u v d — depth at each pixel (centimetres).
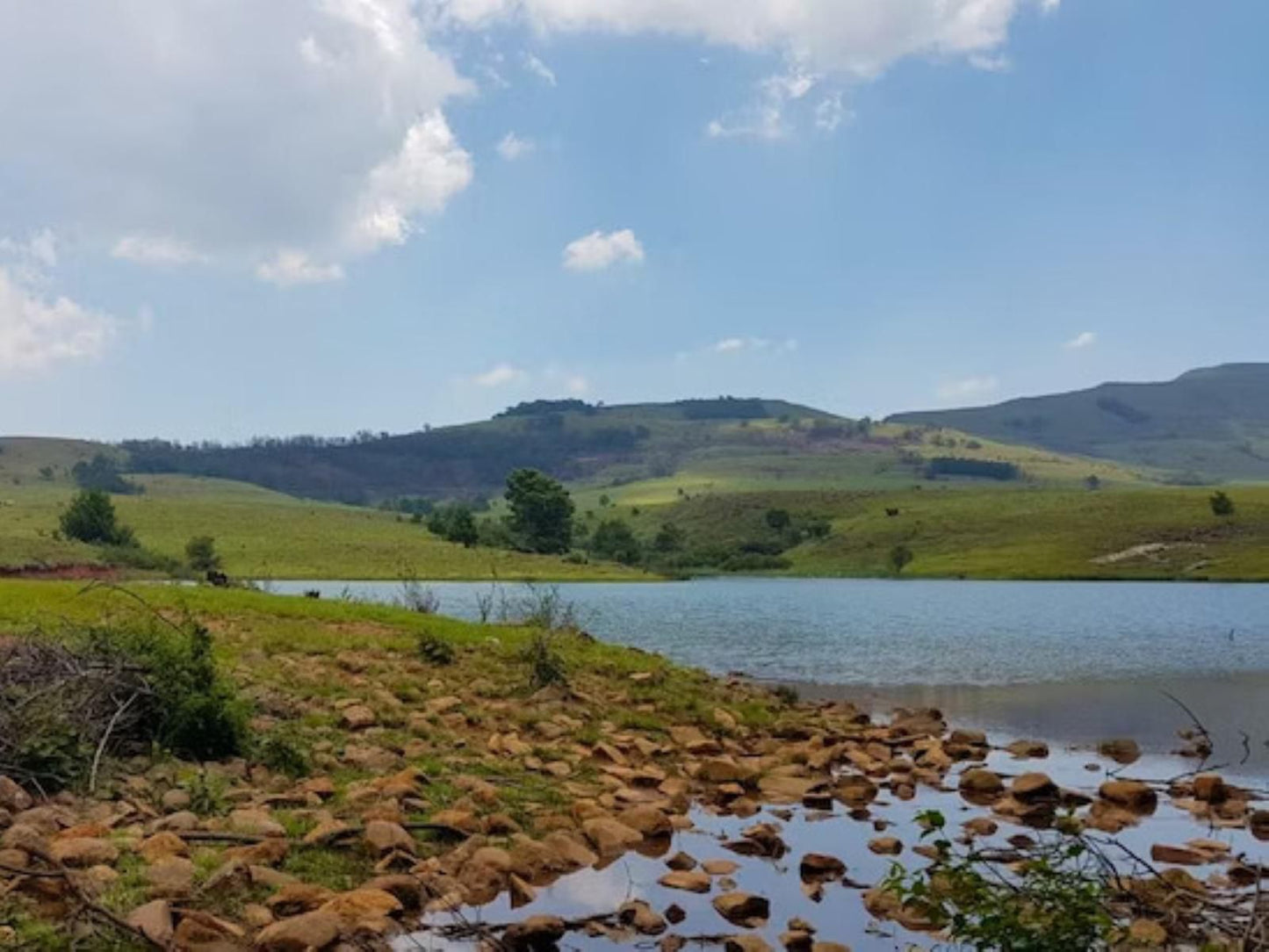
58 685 1495
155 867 1068
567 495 17400
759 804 1738
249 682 2070
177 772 1482
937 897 951
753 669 3844
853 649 4606
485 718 2119
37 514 16988
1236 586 11300
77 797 1332
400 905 1078
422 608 4447
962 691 3203
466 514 16838
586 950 1050
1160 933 1015
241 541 15425
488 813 1452
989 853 1380
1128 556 14375
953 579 13950
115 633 1738
